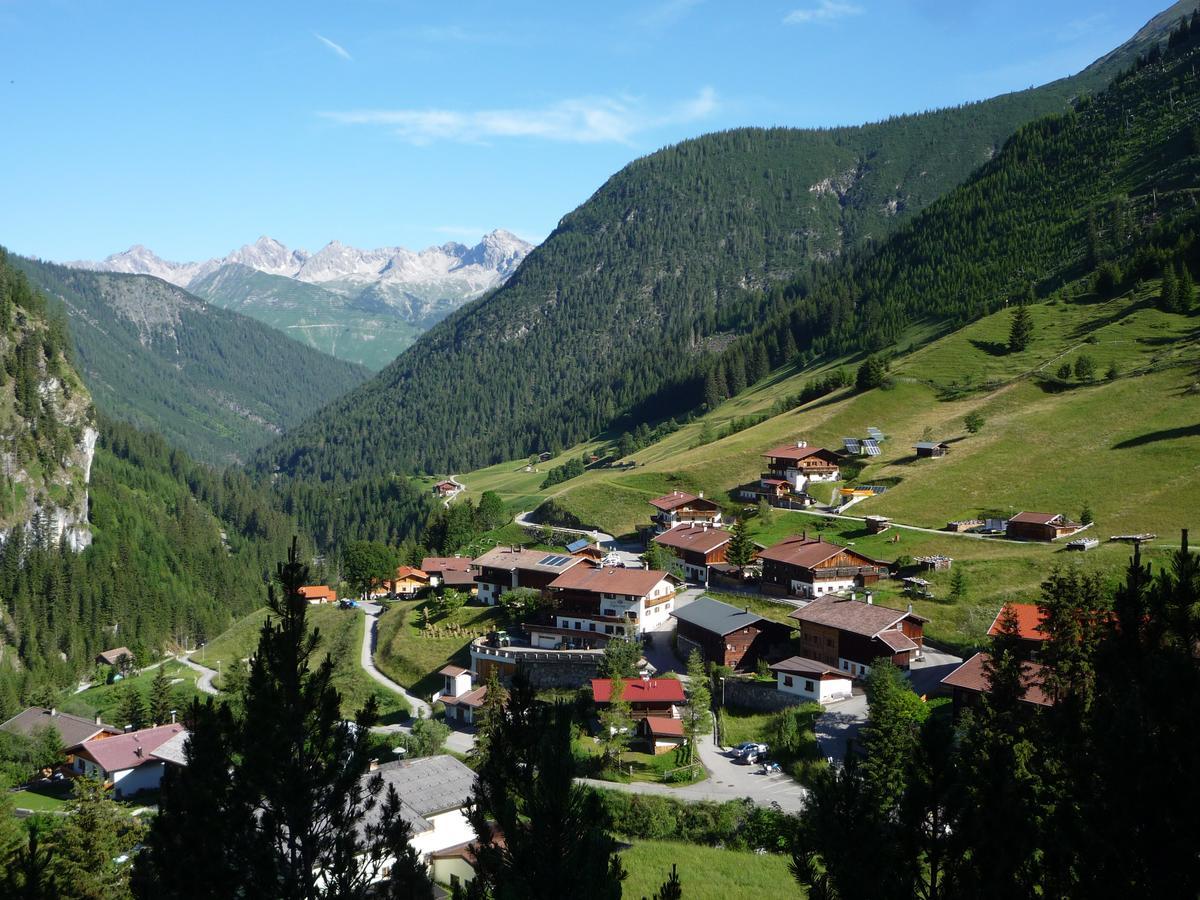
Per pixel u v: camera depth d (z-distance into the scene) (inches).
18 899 1662.2
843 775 1109.1
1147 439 6446.9
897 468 7224.4
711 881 2404.0
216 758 1337.4
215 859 1267.2
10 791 4424.2
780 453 7519.7
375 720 1466.5
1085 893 913.5
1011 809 1011.3
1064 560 4918.8
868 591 4958.2
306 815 1296.8
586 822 1058.7
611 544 7317.9
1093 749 984.9
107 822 2741.1
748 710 3939.5
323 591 7844.5
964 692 3307.1
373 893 1395.2
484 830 1192.8
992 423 7598.4
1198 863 858.8
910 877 1033.5
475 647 4753.9
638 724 3720.5
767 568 5423.2
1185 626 1086.4
